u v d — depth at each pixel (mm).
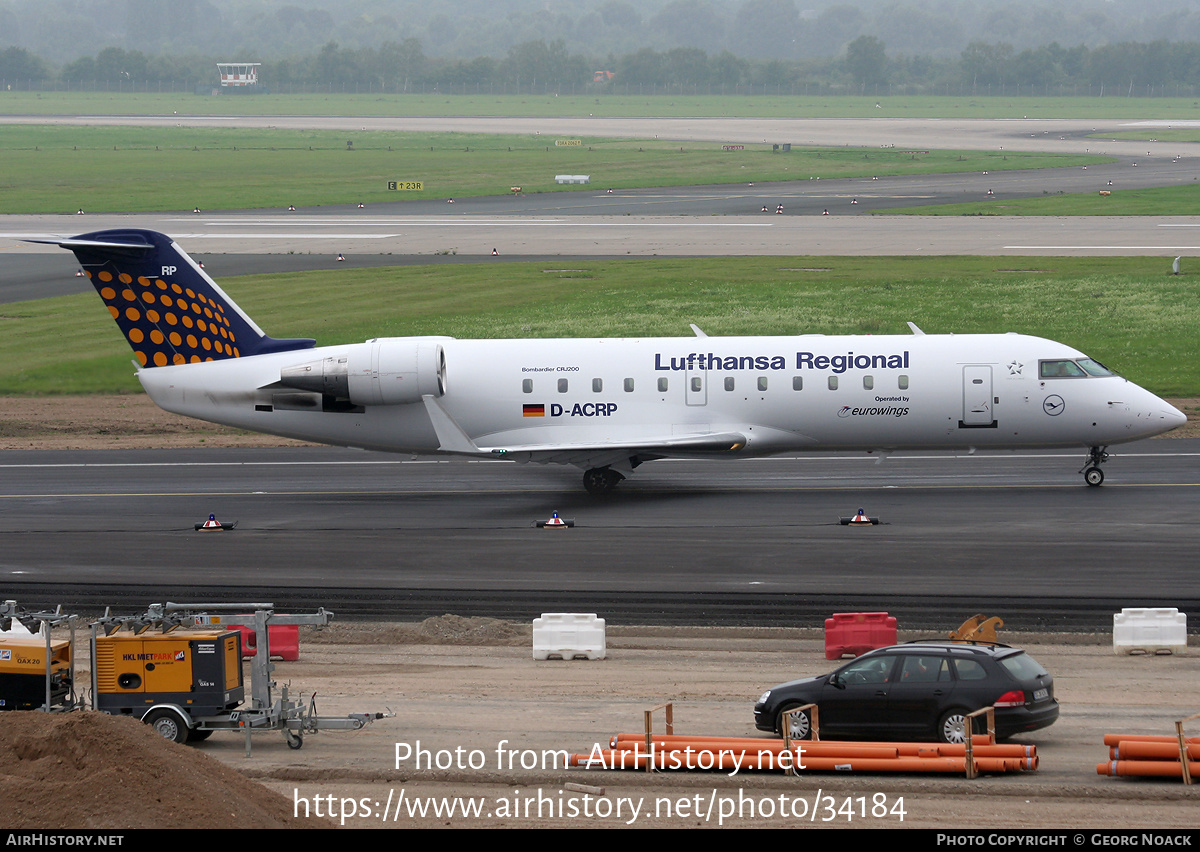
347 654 106812
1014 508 152250
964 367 163500
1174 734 81188
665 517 153750
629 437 166375
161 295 169625
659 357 168000
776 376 165375
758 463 188750
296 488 178000
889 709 78438
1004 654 78562
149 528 154125
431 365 165500
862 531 143125
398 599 122125
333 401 169125
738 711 88438
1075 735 81688
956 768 73688
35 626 96312
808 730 80188
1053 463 180250
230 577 130625
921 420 164125
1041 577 122188
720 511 156250
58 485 181500
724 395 165750
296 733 82812
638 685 95688
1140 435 161375
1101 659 100000
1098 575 122188
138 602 122188
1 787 62250
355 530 151250
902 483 169750
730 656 103250
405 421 170000
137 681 83062
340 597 123062
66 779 63375
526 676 98938
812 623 111750
